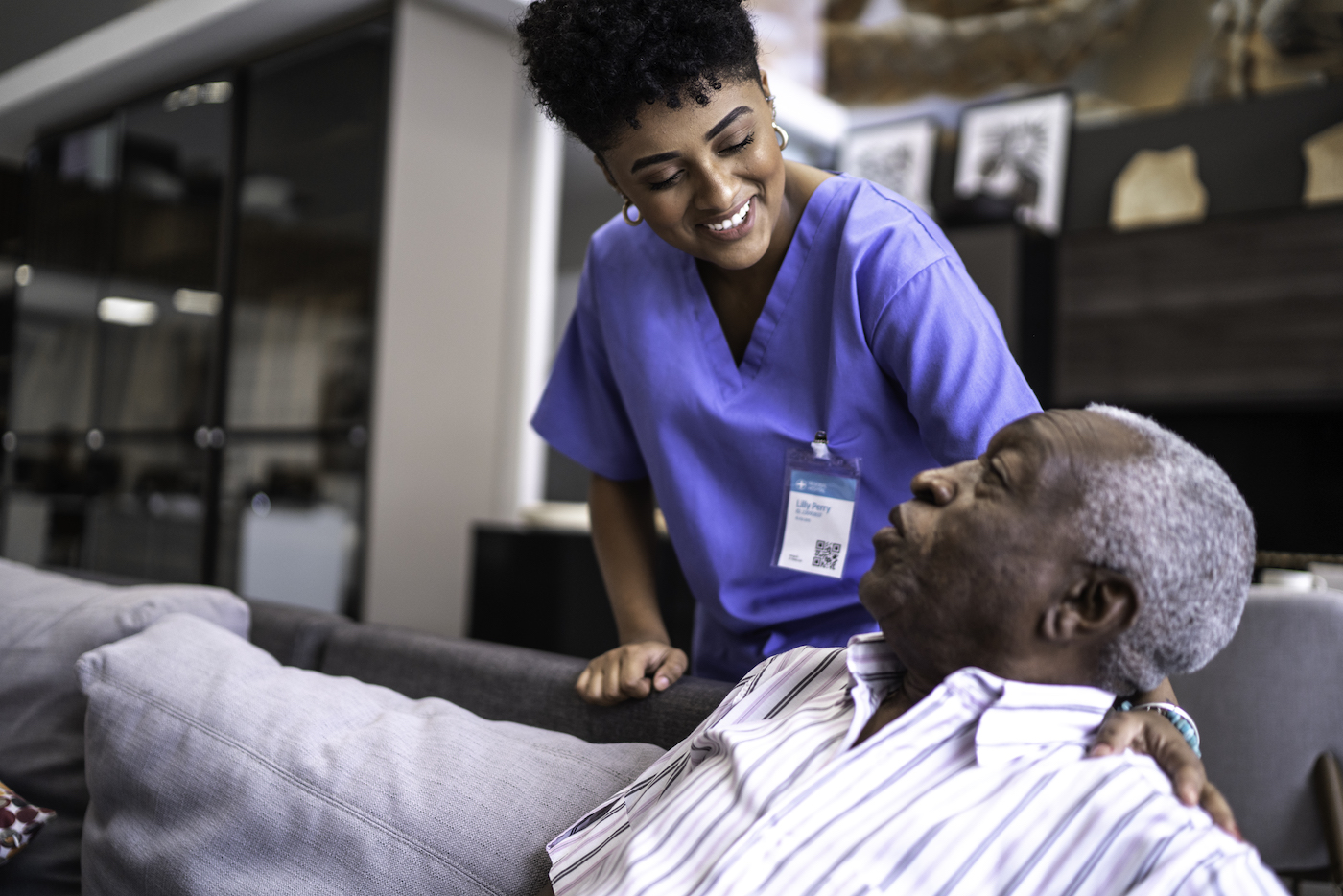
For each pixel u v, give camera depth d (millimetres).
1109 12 4441
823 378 1048
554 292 3795
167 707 1085
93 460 4414
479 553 3301
